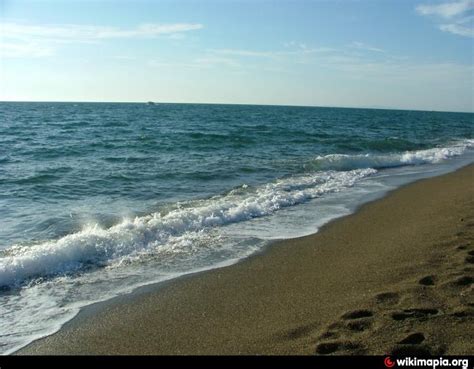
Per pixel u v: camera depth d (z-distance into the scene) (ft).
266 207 33.63
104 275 20.22
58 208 32.78
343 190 41.65
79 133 103.40
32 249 22.79
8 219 29.53
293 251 23.67
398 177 49.80
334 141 90.12
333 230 27.81
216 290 18.53
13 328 15.40
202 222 28.91
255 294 17.95
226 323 15.42
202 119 194.90
